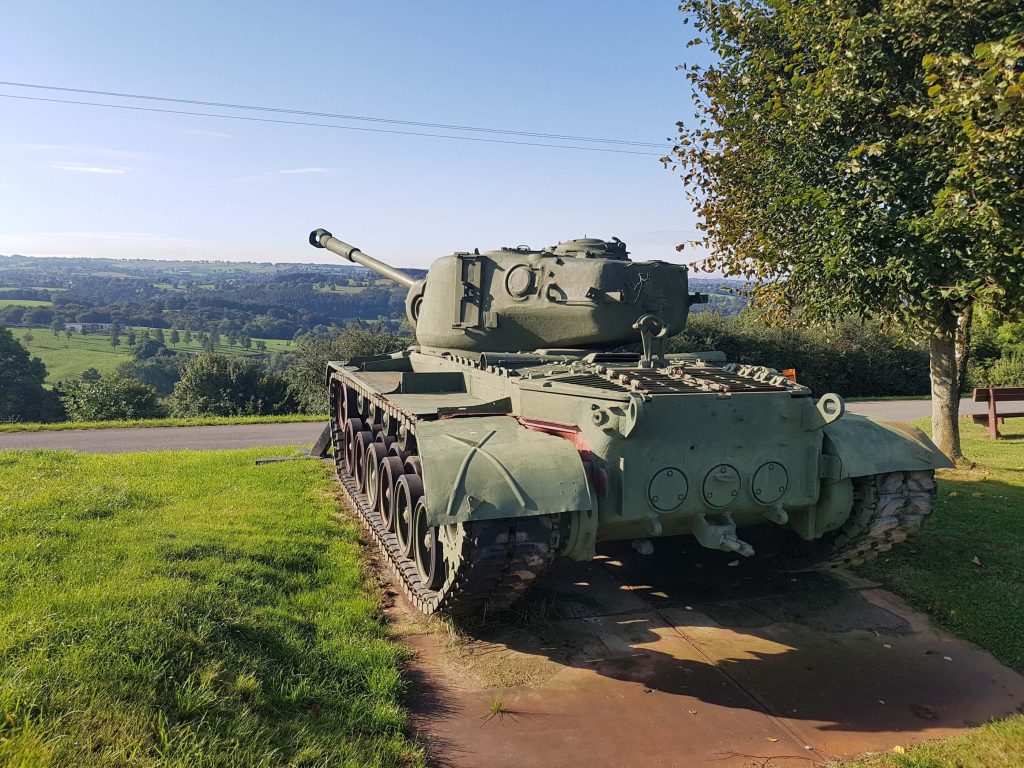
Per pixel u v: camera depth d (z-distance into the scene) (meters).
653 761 4.54
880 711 5.17
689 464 5.84
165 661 4.54
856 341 35.12
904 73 9.83
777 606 7.06
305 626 5.96
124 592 5.45
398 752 4.41
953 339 12.59
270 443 17.48
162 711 4.04
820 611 6.94
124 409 31.42
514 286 8.97
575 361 7.83
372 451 9.01
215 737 3.94
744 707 5.21
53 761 3.40
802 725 4.98
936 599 7.03
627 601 7.17
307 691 4.81
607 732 4.85
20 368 54.53
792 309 12.89
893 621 6.72
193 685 4.43
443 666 5.73
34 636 4.61
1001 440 17.02
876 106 9.85
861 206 10.02
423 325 10.28
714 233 13.35
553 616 6.75
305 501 10.38
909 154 9.88
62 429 20.20
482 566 5.34
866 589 7.48
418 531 6.74
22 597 5.40
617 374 6.48
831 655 6.05
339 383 12.83
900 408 26.77
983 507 9.98
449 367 9.10
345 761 4.11
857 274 10.09
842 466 6.11
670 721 5.00
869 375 35.22
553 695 5.32
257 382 40.00
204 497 10.08
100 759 3.52
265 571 6.90
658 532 5.82
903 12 9.00
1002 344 31.19
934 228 8.95
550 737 4.78
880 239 9.94
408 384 8.40
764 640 6.32
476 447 5.61
